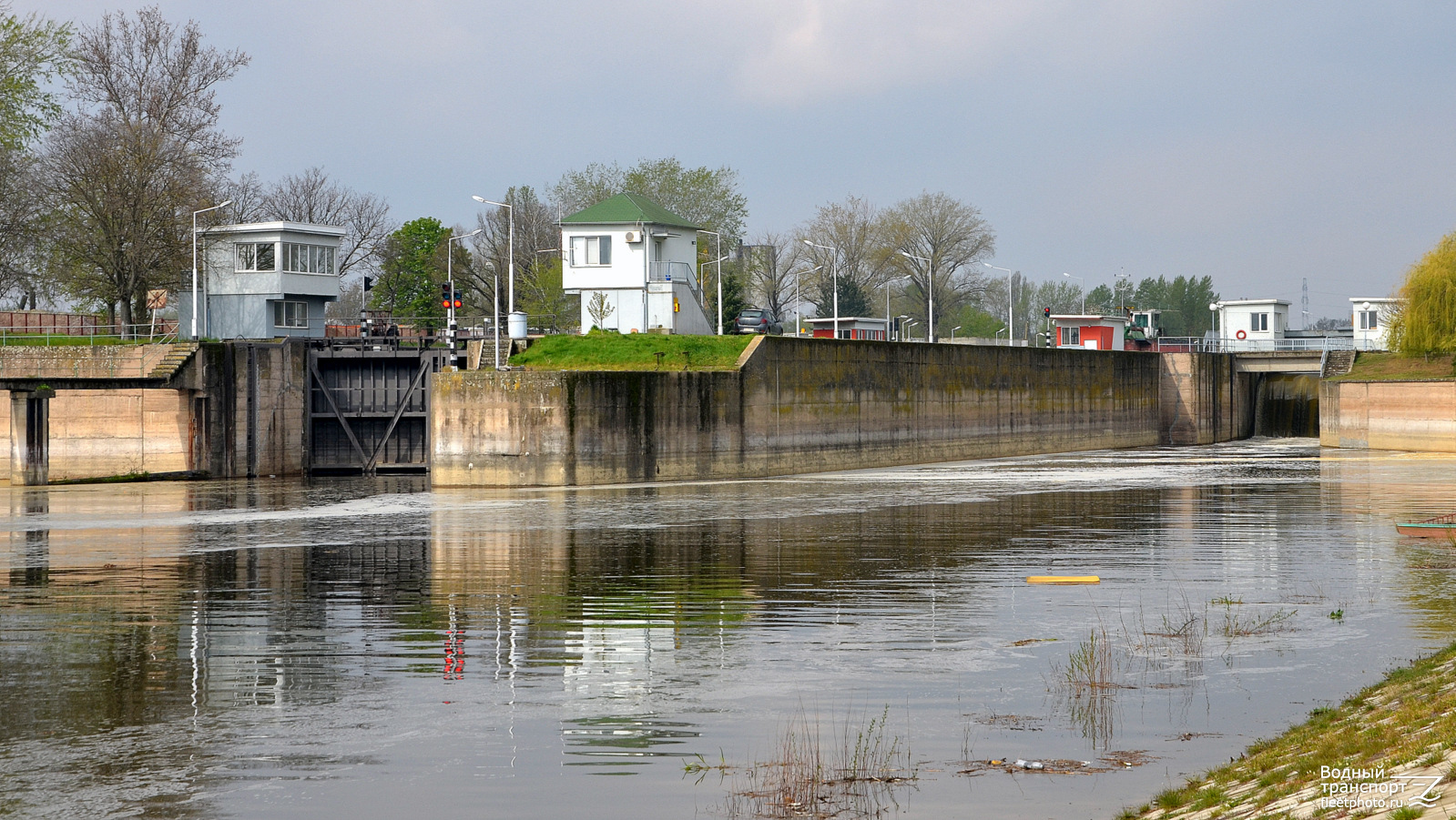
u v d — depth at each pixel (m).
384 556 50.84
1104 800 21.20
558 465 83.44
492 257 165.62
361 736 25.28
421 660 31.78
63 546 54.84
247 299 110.62
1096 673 29.84
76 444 95.94
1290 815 17.52
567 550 52.31
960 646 32.91
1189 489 81.00
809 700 27.77
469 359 94.06
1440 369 126.25
